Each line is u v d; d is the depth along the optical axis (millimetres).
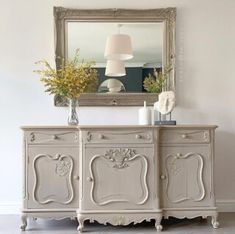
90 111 3895
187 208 3320
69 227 3406
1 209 3844
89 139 3281
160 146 3336
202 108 3891
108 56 3865
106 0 3896
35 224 3506
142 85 3867
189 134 3348
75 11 3850
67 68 3607
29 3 3883
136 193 3275
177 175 3334
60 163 3318
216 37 3887
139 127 3281
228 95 3889
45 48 3887
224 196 3896
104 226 3428
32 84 3883
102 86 3863
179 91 3902
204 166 3346
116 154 3275
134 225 3457
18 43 3881
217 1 3885
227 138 3889
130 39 3855
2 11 3875
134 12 3863
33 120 3879
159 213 3266
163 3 3906
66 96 3574
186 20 3885
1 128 3865
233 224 3438
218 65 3895
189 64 3891
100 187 3273
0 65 3873
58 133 3324
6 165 3857
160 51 3877
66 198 3312
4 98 3873
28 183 3312
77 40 3863
